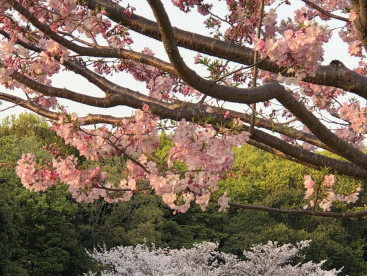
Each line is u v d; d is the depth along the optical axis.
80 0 4.84
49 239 31.05
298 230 42.12
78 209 37.03
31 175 5.62
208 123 4.95
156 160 5.18
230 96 4.17
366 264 43.12
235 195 44.50
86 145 5.20
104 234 36.06
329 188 5.73
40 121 46.91
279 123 6.30
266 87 4.40
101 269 32.00
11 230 26.47
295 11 5.95
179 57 3.83
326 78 4.72
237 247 40.03
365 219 43.59
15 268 27.05
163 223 38.91
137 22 4.90
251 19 5.67
